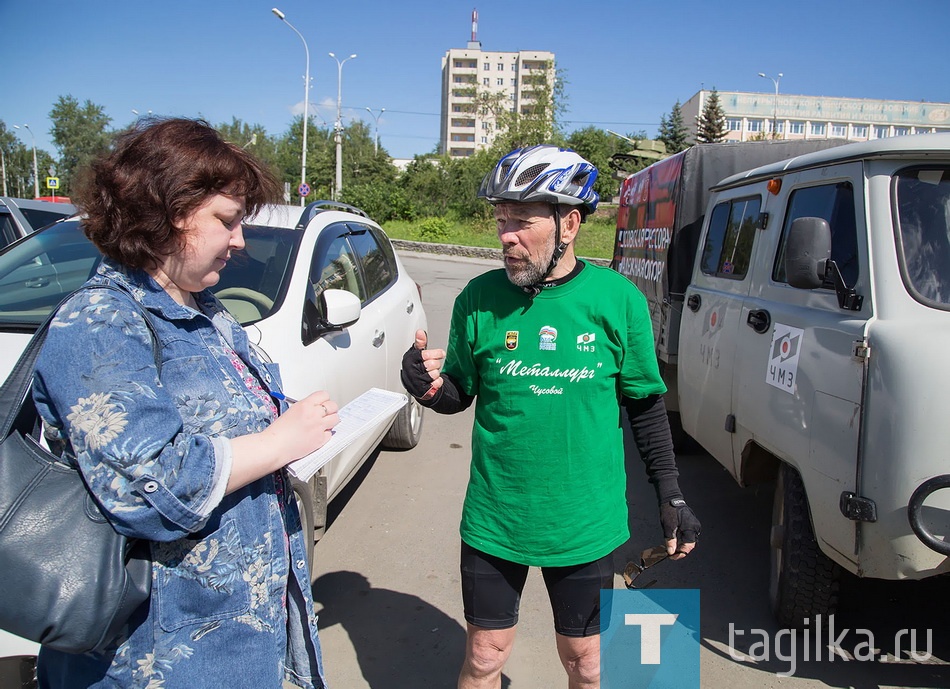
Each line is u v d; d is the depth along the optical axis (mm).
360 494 4695
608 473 2084
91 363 1306
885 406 2447
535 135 38656
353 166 52875
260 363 1808
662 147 10539
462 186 38625
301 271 3584
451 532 4172
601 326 2014
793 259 2867
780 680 2904
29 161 82500
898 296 2607
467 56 110312
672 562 3893
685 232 5352
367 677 2896
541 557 2041
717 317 4023
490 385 2076
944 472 2320
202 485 1331
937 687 2867
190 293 1645
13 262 3650
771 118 83938
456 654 3061
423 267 22062
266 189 1621
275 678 1557
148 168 1385
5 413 1360
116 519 1274
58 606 1247
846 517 2572
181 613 1418
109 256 1464
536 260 1953
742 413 3543
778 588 3195
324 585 3578
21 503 1293
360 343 3951
